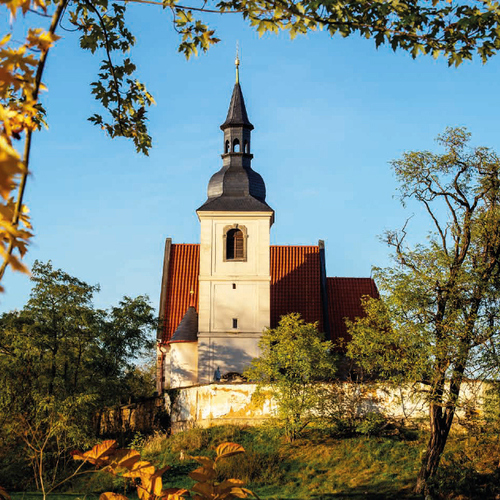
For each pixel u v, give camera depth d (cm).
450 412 3550
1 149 352
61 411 4228
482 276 3494
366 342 3572
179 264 6291
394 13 1094
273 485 3778
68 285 4712
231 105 5941
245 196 5681
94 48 1299
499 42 1121
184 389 4938
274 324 5862
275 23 1088
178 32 1178
